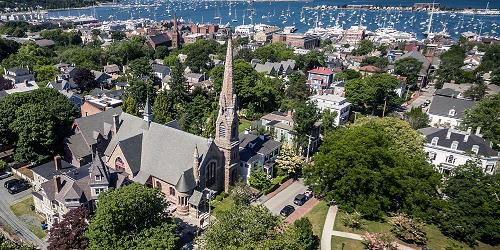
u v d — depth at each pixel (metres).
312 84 182.00
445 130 109.00
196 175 81.19
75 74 170.88
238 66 151.38
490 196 73.75
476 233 72.44
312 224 79.06
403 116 139.12
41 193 79.56
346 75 183.00
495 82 181.50
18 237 74.56
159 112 128.00
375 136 86.19
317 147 119.44
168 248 58.88
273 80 166.38
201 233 75.81
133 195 60.12
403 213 77.69
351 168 81.31
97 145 100.12
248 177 95.69
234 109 85.56
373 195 80.44
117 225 60.03
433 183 81.25
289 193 94.31
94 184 74.75
